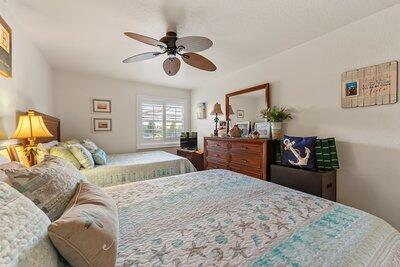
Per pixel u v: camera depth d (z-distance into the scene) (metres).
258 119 3.24
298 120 2.65
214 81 4.29
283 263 0.75
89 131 3.97
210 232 0.98
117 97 4.24
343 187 2.20
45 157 1.19
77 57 3.02
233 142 3.22
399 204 1.82
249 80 3.41
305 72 2.56
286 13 1.92
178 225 1.05
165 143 4.88
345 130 2.18
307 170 2.20
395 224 1.84
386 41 1.86
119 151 4.29
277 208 1.22
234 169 3.21
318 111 2.43
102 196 1.04
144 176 2.94
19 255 0.51
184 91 5.09
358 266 0.74
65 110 3.73
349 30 2.12
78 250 0.64
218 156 3.54
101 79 4.05
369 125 2.00
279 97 2.90
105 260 0.68
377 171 1.95
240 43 2.55
